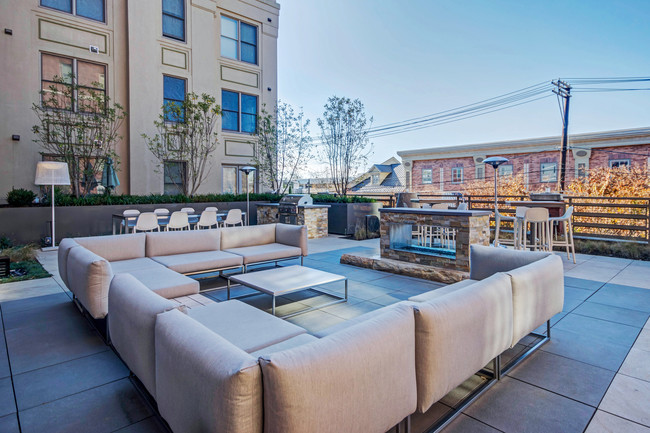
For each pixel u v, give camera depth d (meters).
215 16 11.26
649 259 5.81
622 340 2.78
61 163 7.00
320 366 1.19
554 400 1.99
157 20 10.04
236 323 2.17
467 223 4.40
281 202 9.30
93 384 2.17
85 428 1.76
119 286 2.15
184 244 4.47
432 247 5.59
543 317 2.52
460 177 16.34
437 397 1.64
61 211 7.65
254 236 5.11
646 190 10.41
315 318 3.28
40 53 8.50
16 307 3.53
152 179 10.05
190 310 2.40
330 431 1.21
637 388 2.11
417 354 1.60
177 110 9.76
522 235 6.77
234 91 11.75
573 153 13.48
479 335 1.86
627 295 3.92
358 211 9.25
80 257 2.98
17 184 8.23
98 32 9.24
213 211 7.84
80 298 2.90
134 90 9.64
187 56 10.59
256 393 1.14
